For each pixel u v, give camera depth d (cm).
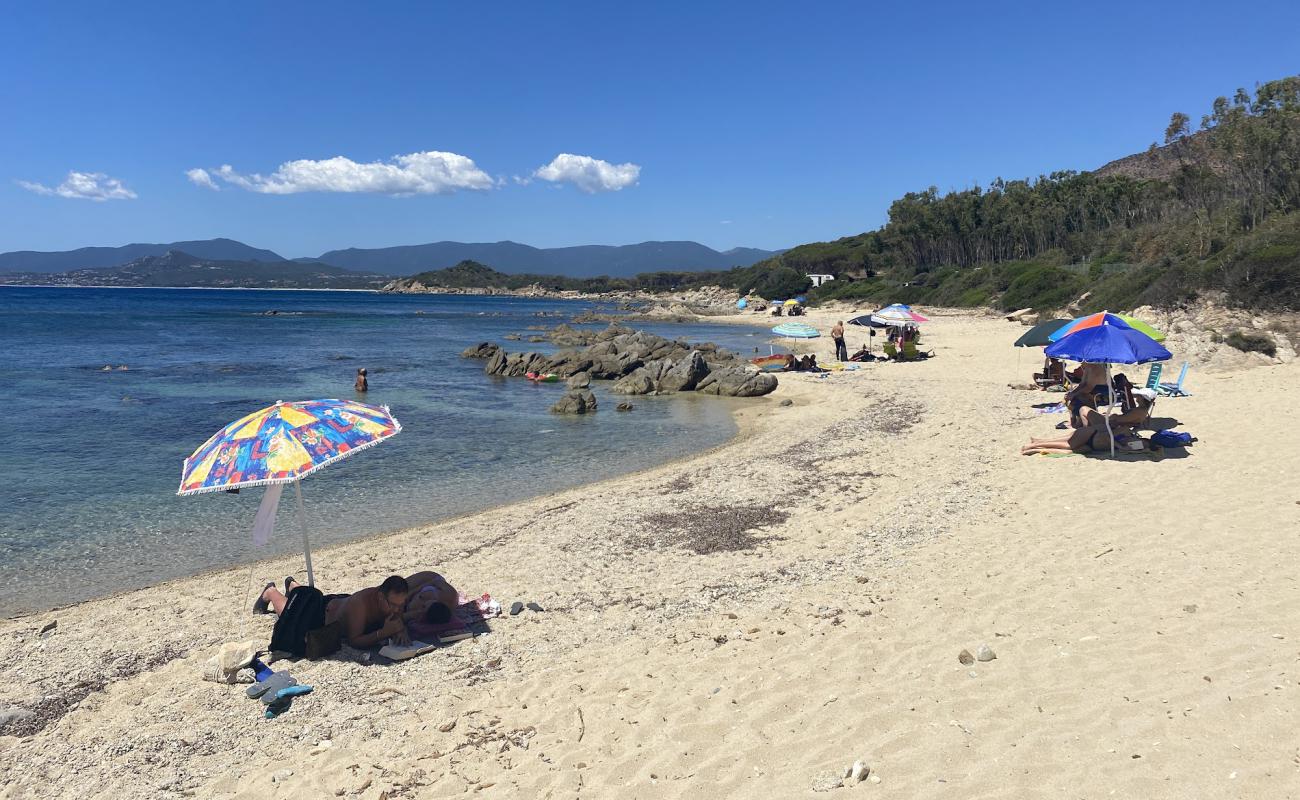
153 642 845
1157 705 510
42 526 1317
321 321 8506
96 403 2642
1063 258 7219
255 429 741
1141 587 744
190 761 596
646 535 1143
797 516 1191
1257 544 828
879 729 534
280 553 1180
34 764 604
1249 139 4628
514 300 18300
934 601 774
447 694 677
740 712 588
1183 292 2481
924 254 10350
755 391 2814
